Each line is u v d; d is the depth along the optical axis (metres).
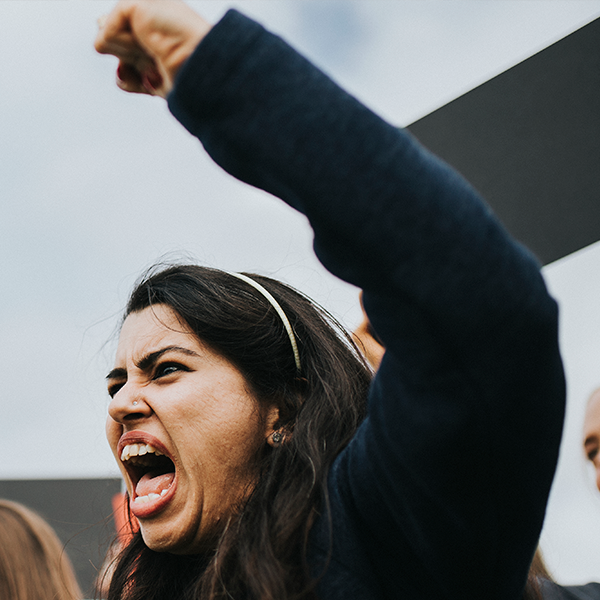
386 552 0.97
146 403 1.19
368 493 0.94
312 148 0.72
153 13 0.74
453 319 0.72
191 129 0.76
